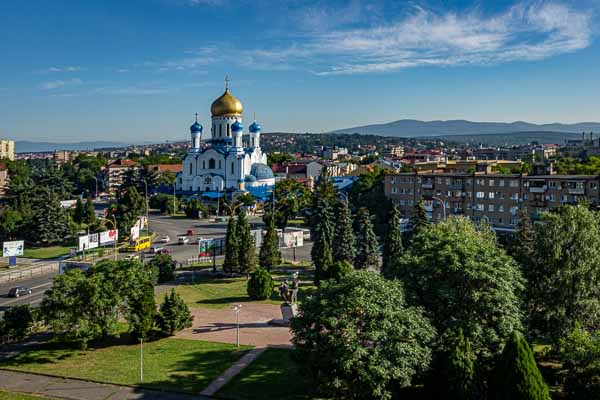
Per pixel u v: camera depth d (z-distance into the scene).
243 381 42.53
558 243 46.72
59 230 112.62
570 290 45.59
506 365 32.59
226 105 186.38
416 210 83.38
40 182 169.12
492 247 43.97
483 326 39.03
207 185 183.38
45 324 49.47
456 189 122.69
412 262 43.22
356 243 87.81
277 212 124.81
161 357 48.22
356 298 35.81
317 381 36.03
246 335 54.88
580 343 36.12
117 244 112.88
